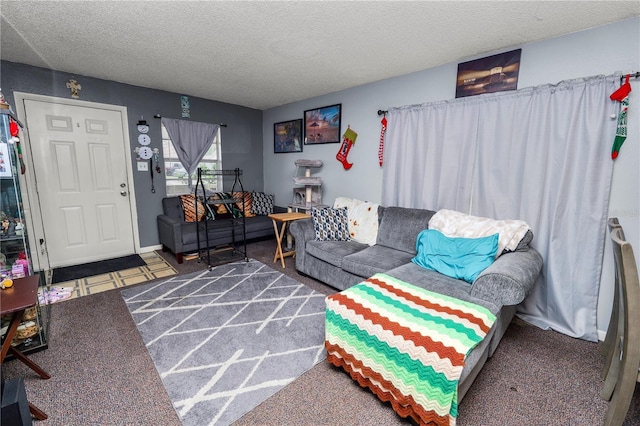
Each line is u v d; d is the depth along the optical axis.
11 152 1.81
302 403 1.47
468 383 1.44
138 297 2.58
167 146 3.93
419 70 2.88
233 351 1.86
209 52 2.51
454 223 2.46
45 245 3.16
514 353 1.89
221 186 4.55
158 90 3.73
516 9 1.76
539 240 2.23
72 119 3.20
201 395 1.51
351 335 1.58
